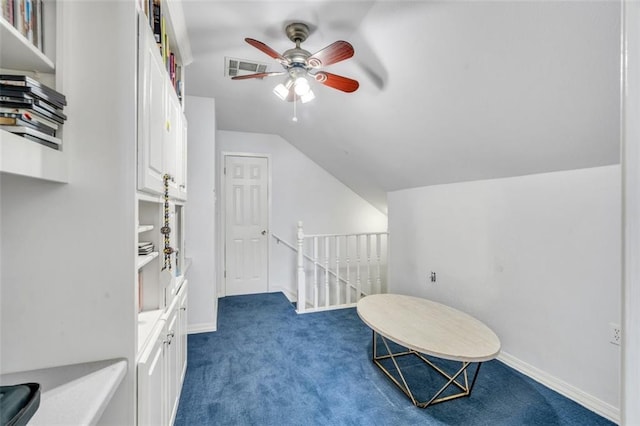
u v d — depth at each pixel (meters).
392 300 2.55
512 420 1.69
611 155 1.66
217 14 1.77
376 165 3.48
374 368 2.23
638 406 0.46
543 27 1.31
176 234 2.05
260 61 2.34
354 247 4.90
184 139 2.09
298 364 2.29
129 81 1.04
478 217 2.61
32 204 0.97
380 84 2.24
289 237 4.55
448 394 1.92
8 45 0.83
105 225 1.02
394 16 1.70
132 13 1.04
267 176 4.43
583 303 1.84
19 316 0.96
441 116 2.17
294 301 4.51
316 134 3.66
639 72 0.46
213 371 2.19
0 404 0.66
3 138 0.70
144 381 1.06
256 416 1.72
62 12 0.98
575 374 1.88
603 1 1.13
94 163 1.01
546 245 2.06
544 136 1.80
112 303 1.03
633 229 0.47
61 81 0.98
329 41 2.04
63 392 0.86
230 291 4.25
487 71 1.65
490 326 2.49
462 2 1.43
